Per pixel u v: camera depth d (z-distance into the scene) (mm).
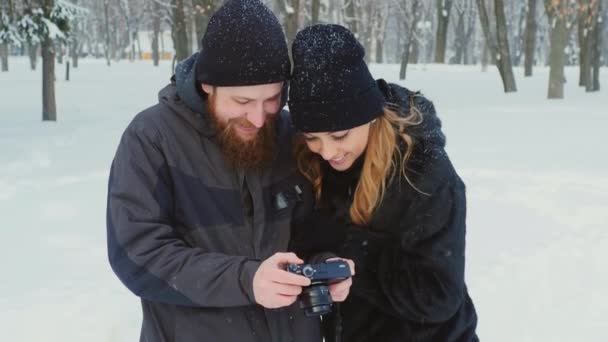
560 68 19391
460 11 52844
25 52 73812
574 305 4309
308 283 1676
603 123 12930
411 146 1969
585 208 6453
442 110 16531
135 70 41656
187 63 1973
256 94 1767
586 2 20469
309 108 1878
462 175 8000
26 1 15484
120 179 1816
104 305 4438
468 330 2250
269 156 1944
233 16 1750
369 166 1978
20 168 9266
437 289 2049
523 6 52656
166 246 1750
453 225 2010
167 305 1915
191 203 1878
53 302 4480
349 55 1889
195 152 1885
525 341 3873
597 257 5121
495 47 25688
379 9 48031
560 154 9391
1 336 3992
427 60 66625
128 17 57438
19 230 6129
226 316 1895
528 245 5441
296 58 1915
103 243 5754
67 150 11000
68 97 23125
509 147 10078
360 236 2098
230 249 1906
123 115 17594
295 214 2066
